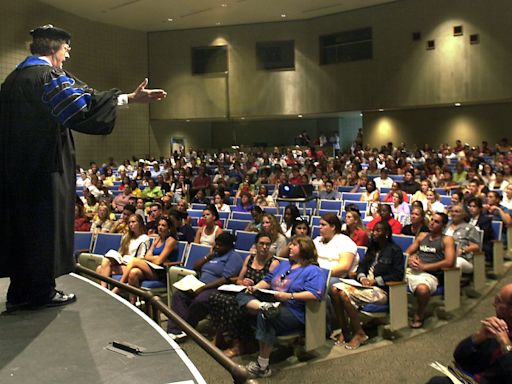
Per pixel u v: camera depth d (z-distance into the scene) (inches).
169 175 567.2
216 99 835.4
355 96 755.4
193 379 55.4
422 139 762.2
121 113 823.7
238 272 201.0
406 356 170.6
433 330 194.5
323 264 205.0
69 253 83.0
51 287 82.4
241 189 468.8
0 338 67.0
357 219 241.8
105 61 792.9
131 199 403.2
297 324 167.2
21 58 637.9
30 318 75.7
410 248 223.3
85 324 72.9
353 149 767.1
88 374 56.5
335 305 187.5
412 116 767.1
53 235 78.2
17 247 78.0
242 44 821.2
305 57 794.8
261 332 162.6
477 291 240.2
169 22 800.3
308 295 167.2
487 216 269.1
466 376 95.0
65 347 64.2
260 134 986.7
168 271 221.5
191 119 849.5
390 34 724.0
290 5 725.9
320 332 175.3
